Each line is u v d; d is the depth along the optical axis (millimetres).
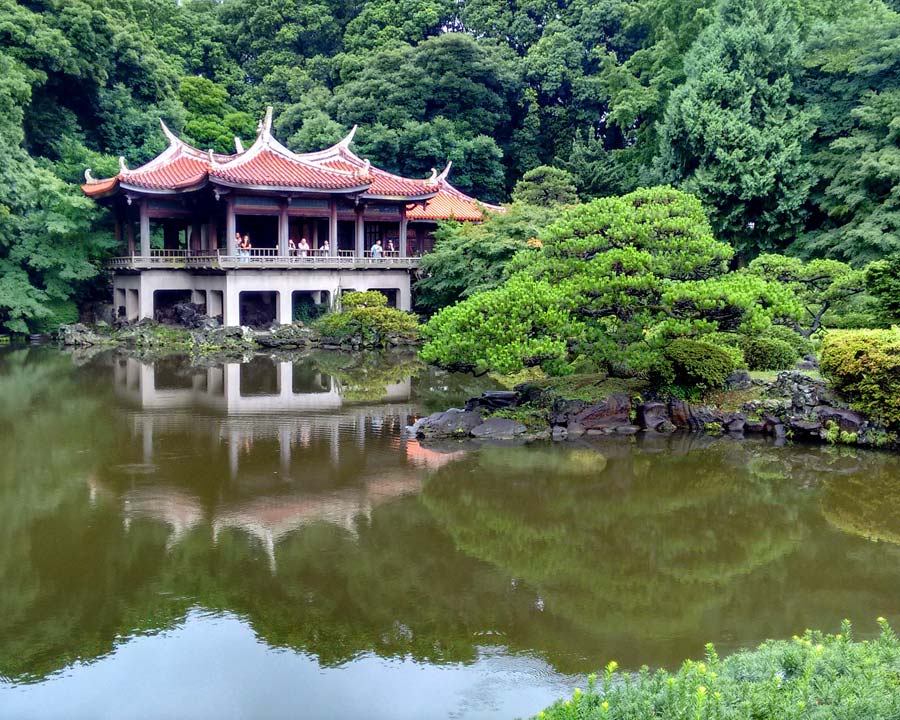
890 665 8367
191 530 16375
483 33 90375
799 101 45562
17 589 13633
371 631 12305
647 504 18484
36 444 23203
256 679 10938
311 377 36312
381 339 46938
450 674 11055
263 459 21734
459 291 47688
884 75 42469
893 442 22938
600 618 12781
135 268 48969
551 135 81312
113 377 35969
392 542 15945
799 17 49312
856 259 38469
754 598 13547
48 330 51812
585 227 25906
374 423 26438
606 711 7273
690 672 8250
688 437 24547
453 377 36531
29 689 10703
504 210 57156
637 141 56531
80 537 15938
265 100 90312
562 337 23859
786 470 21094
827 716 7223
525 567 14852
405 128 73250
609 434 24891
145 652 11664
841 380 23672
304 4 96312
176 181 48938
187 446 23078
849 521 17438
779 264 31016
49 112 61031
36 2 60969
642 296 24031
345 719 10000
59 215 51250
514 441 24016
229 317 47344
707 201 43656
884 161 38062
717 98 44594
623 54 83750
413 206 55656
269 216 55312
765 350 28281
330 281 50062
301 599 13359
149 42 71375
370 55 87375
